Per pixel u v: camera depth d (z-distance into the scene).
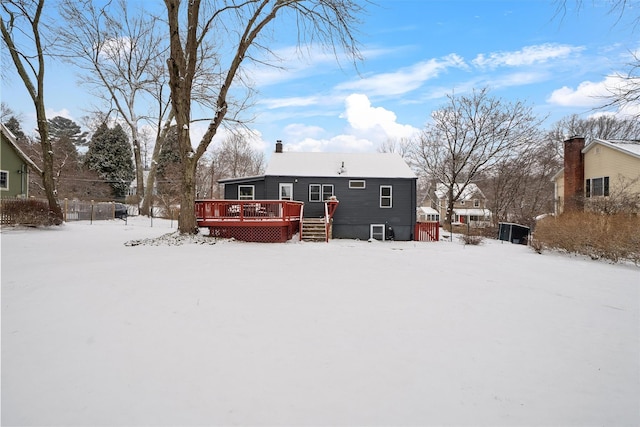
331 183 20.78
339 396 3.01
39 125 16.38
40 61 16.12
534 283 8.06
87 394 2.92
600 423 2.79
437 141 32.97
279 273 7.65
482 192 49.62
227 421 2.62
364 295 6.12
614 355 4.07
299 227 17.06
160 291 5.80
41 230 15.22
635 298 6.97
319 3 12.39
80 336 4.01
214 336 4.13
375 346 4.04
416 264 9.97
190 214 13.48
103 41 24.31
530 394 3.17
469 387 3.24
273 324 4.58
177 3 12.09
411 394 3.08
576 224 13.52
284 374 3.34
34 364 3.38
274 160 22.30
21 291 5.62
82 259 8.62
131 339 3.97
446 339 4.32
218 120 13.34
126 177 45.75
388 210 21.05
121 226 20.41
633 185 19.75
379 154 24.06
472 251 14.60
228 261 8.94
